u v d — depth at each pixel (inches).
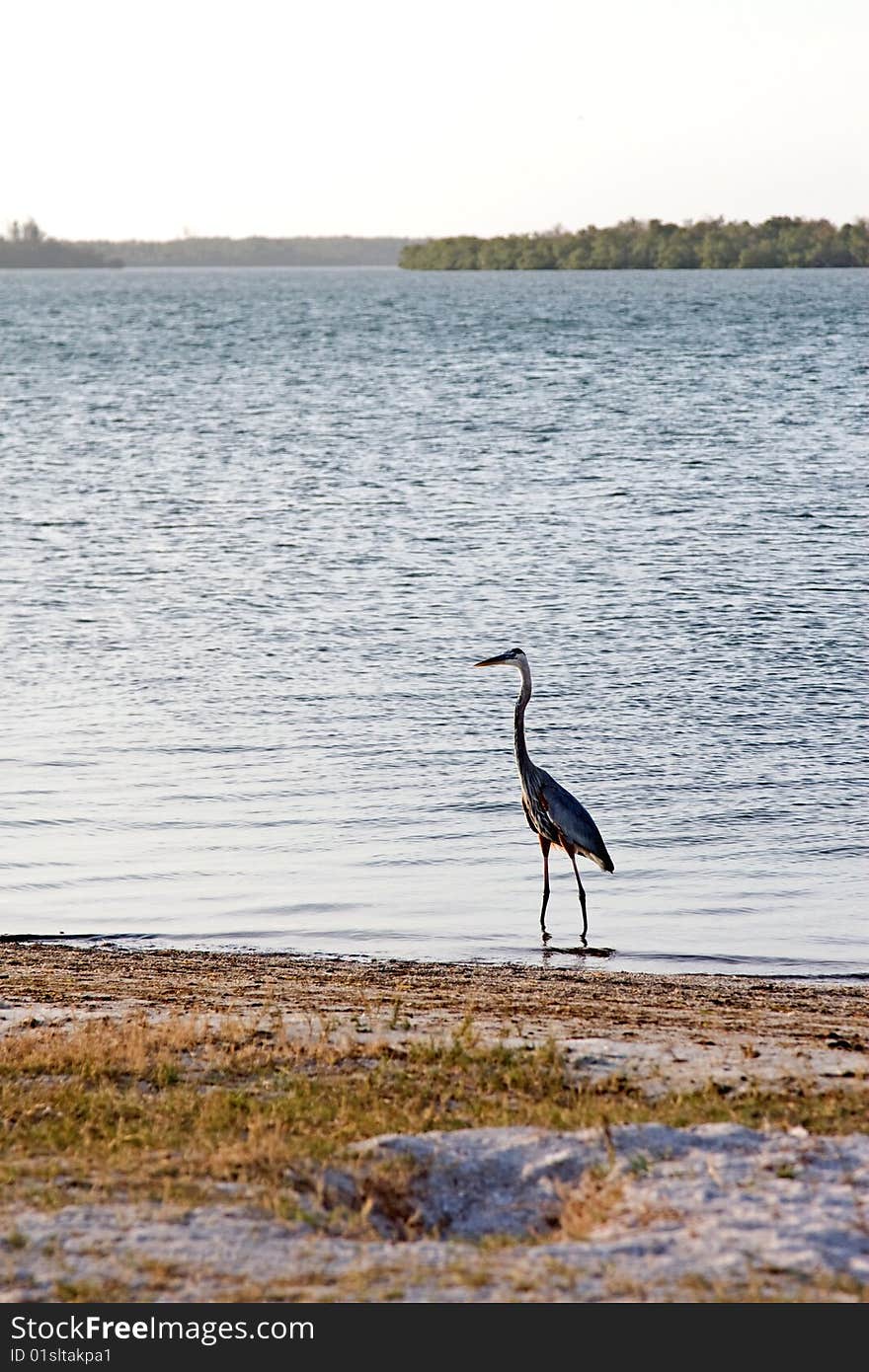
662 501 1931.6
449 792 903.7
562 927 697.0
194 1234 315.0
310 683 1141.1
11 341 5497.1
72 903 722.2
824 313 6579.7
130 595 1437.0
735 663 1183.6
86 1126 395.2
